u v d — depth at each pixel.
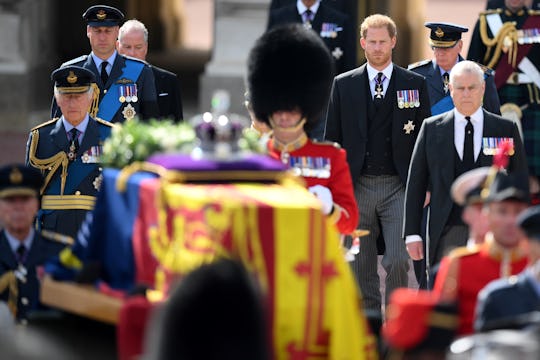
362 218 39.81
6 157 65.94
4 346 26.28
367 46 39.88
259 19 75.88
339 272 24.08
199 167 24.58
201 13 174.50
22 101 77.81
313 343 23.92
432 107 44.00
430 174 36.38
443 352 23.38
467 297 25.48
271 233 23.44
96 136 37.84
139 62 44.12
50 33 86.75
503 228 25.11
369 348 24.75
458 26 44.09
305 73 30.23
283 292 23.55
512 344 21.89
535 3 51.62
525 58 51.25
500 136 36.34
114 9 43.59
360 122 39.84
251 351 18.66
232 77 75.88
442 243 36.22
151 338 19.20
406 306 23.34
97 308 25.34
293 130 30.28
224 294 18.67
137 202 25.08
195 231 23.25
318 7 50.78
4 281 30.31
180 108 46.66
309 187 29.78
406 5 101.12
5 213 30.39
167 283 23.42
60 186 37.62
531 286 23.75
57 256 28.12
